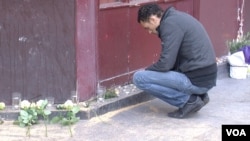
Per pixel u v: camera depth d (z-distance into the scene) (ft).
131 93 22.76
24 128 19.84
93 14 21.12
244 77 27.68
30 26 20.62
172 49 19.70
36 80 21.01
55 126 20.01
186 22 19.95
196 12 27.55
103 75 22.56
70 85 20.88
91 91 21.56
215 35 29.17
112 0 22.99
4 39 20.85
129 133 19.40
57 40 20.59
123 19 23.24
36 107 20.38
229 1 30.14
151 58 25.26
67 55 20.67
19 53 20.89
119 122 20.47
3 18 20.68
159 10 19.94
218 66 27.58
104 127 19.92
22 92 21.17
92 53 21.33
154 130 19.74
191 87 20.31
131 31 23.77
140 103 22.84
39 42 20.71
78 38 20.59
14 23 20.67
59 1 20.29
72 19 20.36
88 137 18.99
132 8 23.65
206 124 20.39
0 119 20.47
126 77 23.81
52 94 21.04
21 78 21.07
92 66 21.43
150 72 20.27
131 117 21.08
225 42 30.12
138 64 24.48
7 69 21.08
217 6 29.12
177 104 20.83
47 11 20.42
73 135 19.15
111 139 18.81
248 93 24.97
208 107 22.56
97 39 21.63
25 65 20.97
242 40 30.48
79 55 20.75
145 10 19.93
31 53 20.84
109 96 21.99
